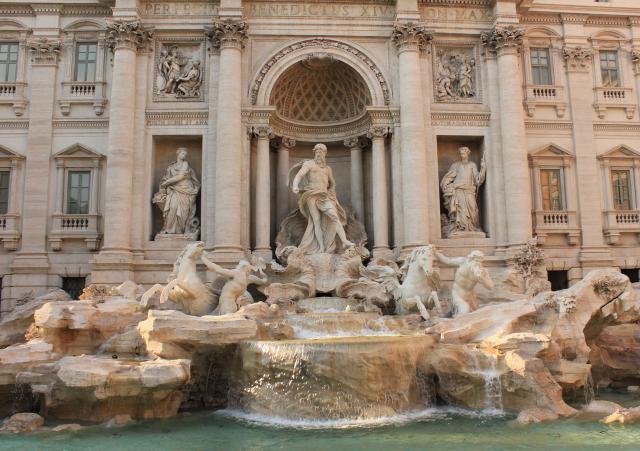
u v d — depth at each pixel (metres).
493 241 27.27
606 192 29.86
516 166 27.02
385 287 23.41
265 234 26.30
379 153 27.20
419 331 19.25
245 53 27.41
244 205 26.19
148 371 15.00
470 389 16.50
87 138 27.89
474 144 29.30
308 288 23.88
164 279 25.62
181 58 27.81
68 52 28.47
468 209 27.67
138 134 26.72
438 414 15.94
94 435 14.23
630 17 31.12
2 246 27.14
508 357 16.12
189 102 27.27
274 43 27.72
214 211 26.03
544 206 29.39
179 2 27.55
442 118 28.03
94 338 18.56
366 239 27.41
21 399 16.58
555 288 29.30
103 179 27.62
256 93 27.12
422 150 26.61
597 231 29.17
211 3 27.62
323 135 30.05
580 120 30.03
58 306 18.28
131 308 19.52
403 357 16.12
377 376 15.59
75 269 26.84
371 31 28.02
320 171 26.28
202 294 21.52
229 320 17.12
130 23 26.53
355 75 28.20
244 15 27.58
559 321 17.97
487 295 23.02
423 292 21.88
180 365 15.39
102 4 28.41
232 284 21.41
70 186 27.80
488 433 13.91
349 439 13.49
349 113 29.83
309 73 28.75
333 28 27.91
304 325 19.45
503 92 27.75
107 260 24.91
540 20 30.66
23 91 28.22
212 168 26.50
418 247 23.67
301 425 14.98
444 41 28.62
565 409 15.57
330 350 15.51
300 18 27.84
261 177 26.59
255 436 13.96
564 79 30.44
